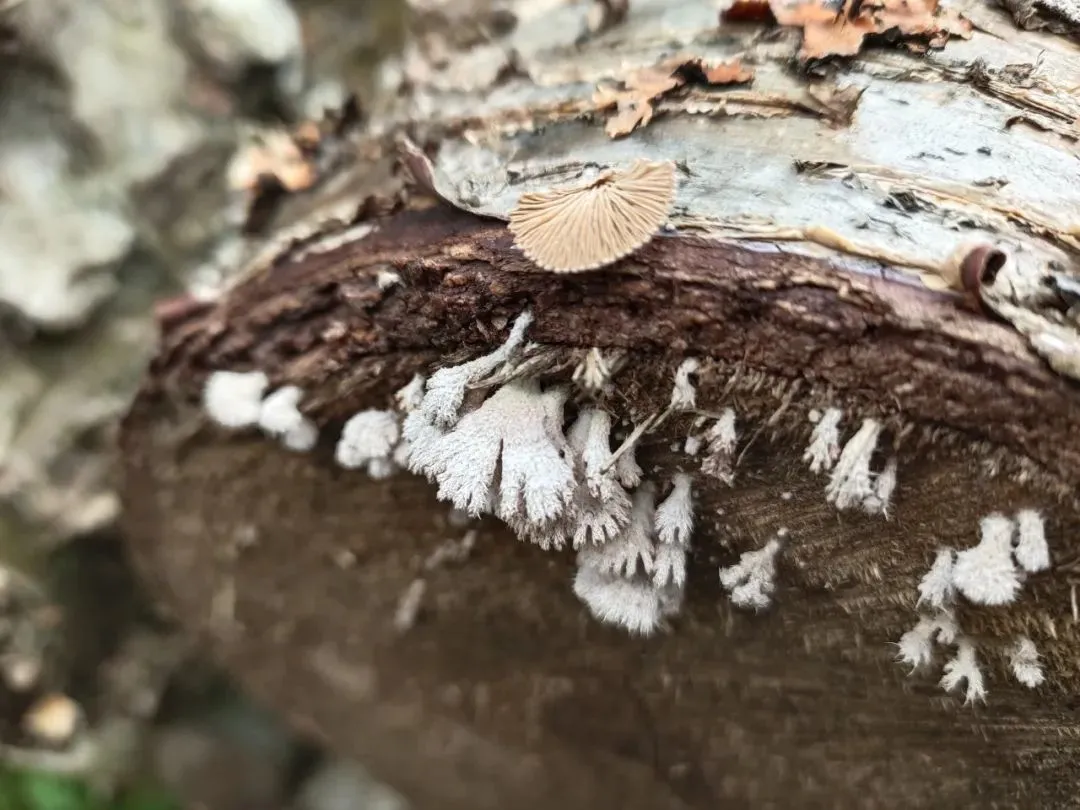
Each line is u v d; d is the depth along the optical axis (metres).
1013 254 0.09
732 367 0.10
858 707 0.12
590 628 0.13
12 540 0.17
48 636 0.18
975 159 0.10
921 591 0.10
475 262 0.10
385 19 0.18
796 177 0.10
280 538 0.14
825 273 0.09
